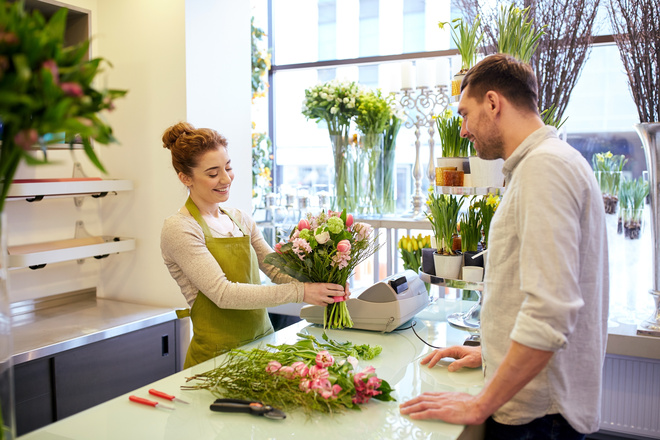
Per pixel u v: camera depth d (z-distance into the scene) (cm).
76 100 96
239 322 210
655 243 245
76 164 306
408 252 311
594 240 135
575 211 128
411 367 178
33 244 287
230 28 318
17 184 246
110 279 329
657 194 240
